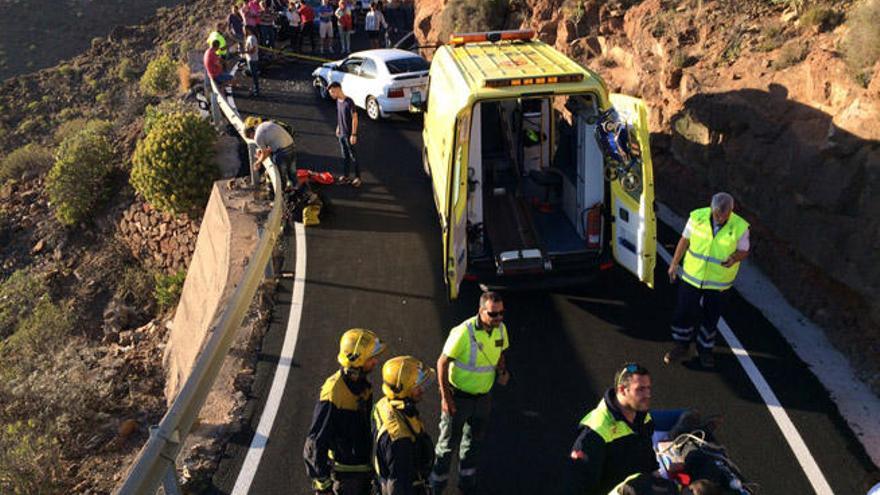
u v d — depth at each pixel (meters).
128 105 22.62
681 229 11.17
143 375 11.73
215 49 16.38
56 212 18.81
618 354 8.16
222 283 10.46
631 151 7.94
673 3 13.48
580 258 8.82
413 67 16.77
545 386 7.68
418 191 13.19
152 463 5.59
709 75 11.12
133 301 15.78
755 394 7.35
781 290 9.16
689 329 7.64
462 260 8.39
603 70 14.55
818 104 8.92
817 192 8.27
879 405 7.08
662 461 5.00
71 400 9.62
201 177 14.54
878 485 4.26
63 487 8.10
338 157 14.94
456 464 6.60
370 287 9.95
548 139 10.41
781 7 11.55
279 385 7.86
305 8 23.47
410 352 8.41
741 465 6.41
